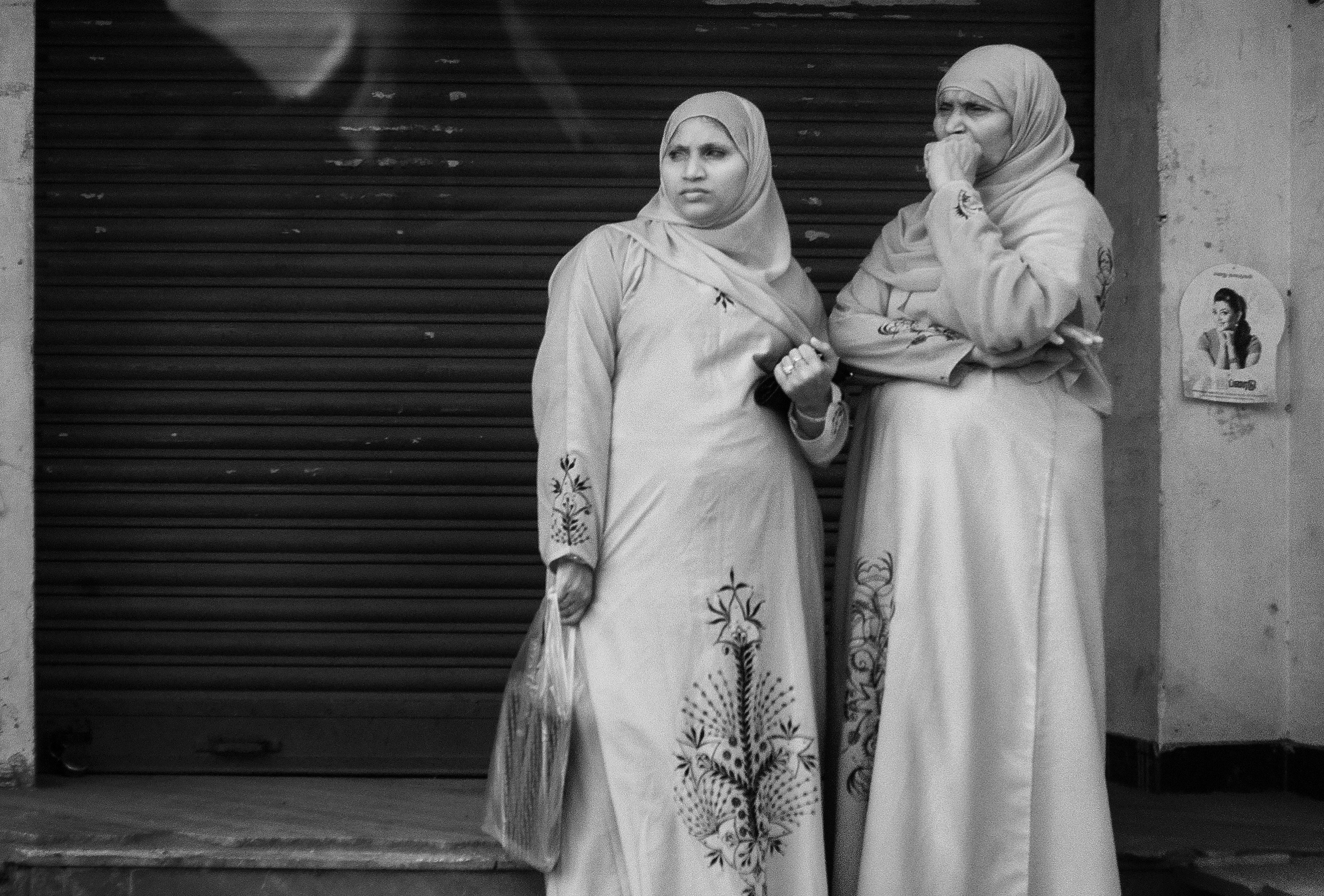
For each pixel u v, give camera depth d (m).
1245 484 4.40
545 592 4.31
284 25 4.65
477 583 4.58
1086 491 3.51
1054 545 3.42
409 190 4.66
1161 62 4.40
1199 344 4.36
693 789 3.28
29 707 4.21
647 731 3.29
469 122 4.68
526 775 3.38
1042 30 4.76
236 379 4.61
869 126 4.74
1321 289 4.32
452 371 4.62
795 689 3.39
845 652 3.56
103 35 4.62
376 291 4.64
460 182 4.68
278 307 4.62
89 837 3.56
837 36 4.72
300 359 4.62
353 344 4.63
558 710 3.34
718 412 3.43
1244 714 4.39
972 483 3.43
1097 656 3.47
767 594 3.41
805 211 4.73
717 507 3.38
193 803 4.04
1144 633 4.43
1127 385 4.53
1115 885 3.31
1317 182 4.33
